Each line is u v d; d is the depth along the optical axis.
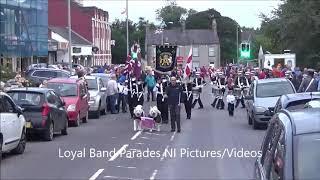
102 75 34.44
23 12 52.53
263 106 21.86
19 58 53.56
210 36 128.75
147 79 36.03
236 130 21.95
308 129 5.73
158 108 24.58
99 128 22.98
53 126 19.09
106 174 12.66
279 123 6.12
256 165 6.82
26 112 18.27
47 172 12.91
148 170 13.24
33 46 54.56
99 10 101.69
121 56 118.88
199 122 25.41
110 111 31.11
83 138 19.53
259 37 96.69
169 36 127.88
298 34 44.59
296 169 5.44
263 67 45.69
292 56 45.56
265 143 6.70
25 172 12.91
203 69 63.09
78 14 92.62
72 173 12.77
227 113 30.45
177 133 20.98
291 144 5.61
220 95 33.50
